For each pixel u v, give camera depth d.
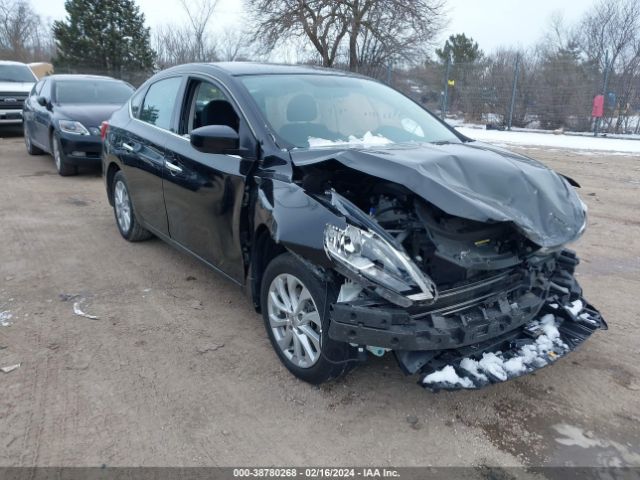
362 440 2.75
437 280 2.77
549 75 19.42
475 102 20.84
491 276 2.91
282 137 3.46
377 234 2.66
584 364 3.48
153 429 2.79
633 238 6.23
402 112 4.26
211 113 3.88
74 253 5.37
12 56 44.59
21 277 4.72
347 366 3.01
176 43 27.17
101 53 37.28
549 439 2.79
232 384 3.19
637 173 10.45
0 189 8.17
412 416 2.94
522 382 3.27
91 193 8.09
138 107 5.21
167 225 4.58
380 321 2.60
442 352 2.87
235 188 3.50
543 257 3.06
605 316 4.17
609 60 19.45
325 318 2.87
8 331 3.75
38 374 3.25
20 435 2.73
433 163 2.88
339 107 3.95
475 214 2.55
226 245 3.70
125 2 37.88
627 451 2.71
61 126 8.75
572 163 11.61
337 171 3.07
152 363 3.40
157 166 4.48
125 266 5.03
